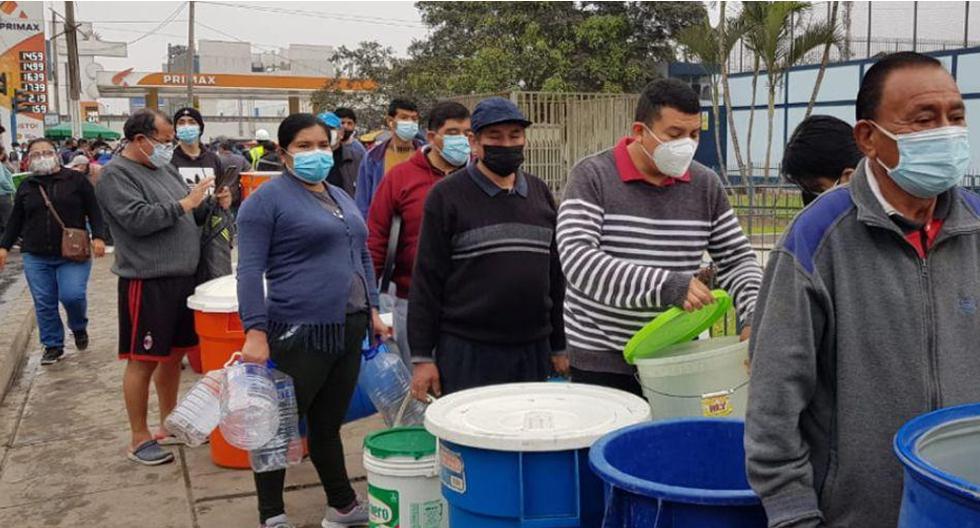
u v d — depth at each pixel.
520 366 3.68
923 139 1.81
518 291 3.61
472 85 21.70
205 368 4.82
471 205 3.60
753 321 2.00
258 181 9.58
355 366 4.03
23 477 4.98
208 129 67.75
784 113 23.98
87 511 4.48
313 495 4.58
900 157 1.84
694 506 1.96
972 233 1.94
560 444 2.43
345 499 4.12
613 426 2.54
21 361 7.71
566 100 11.45
